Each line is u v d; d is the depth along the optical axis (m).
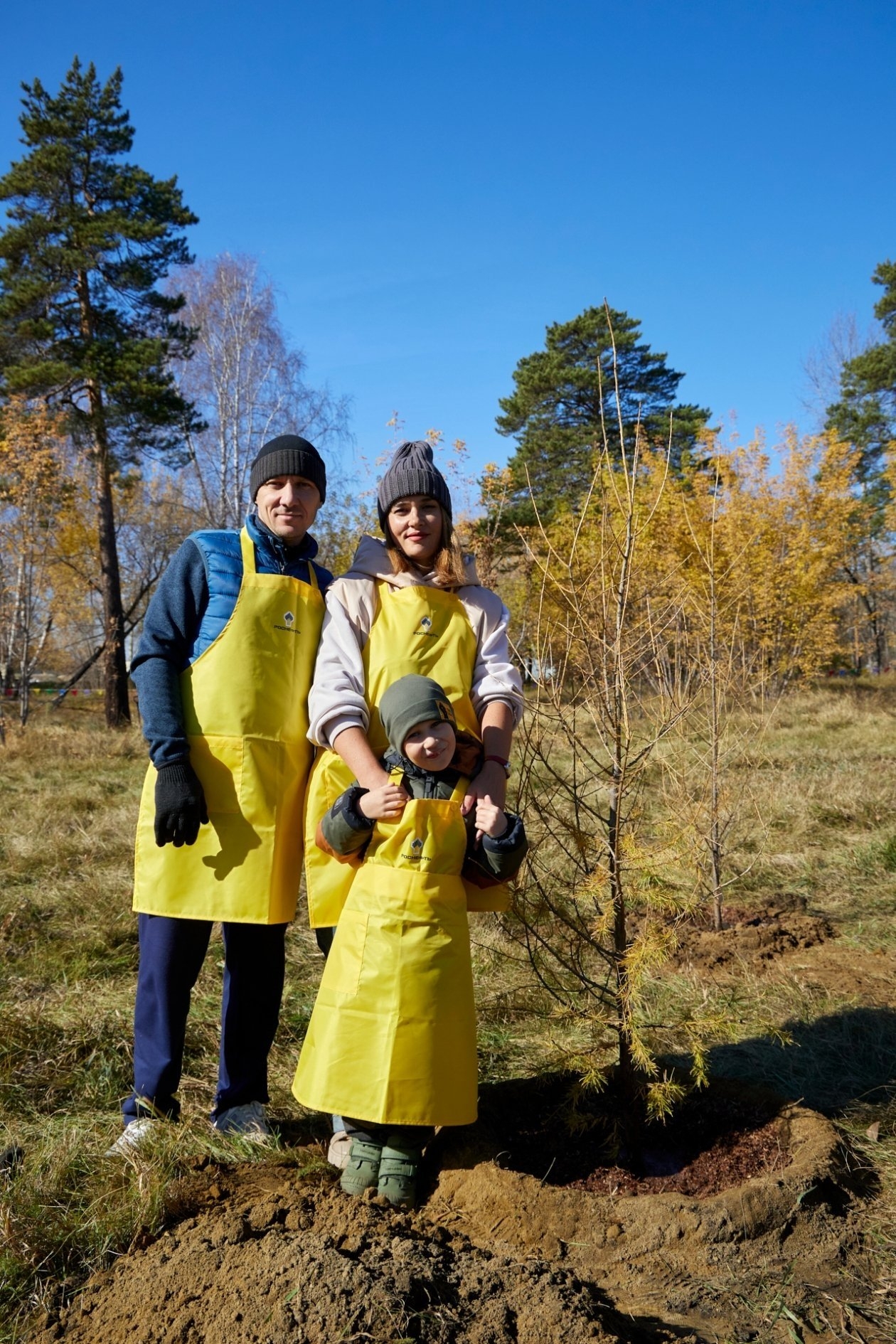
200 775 2.67
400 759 2.47
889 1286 2.17
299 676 2.78
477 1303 1.94
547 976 4.02
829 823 7.01
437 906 2.39
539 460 18.91
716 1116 2.85
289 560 2.90
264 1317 1.83
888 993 3.96
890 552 30.25
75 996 4.04
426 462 2.74
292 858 2.75
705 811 4.50
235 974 2.82
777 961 4.43
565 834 2.90
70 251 19.36
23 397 19.48
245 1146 2.73
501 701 2.63
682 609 3.76
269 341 26.48
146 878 2.69
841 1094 3.17
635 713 2.88
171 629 2.73
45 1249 2.24
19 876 6.05
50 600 28.98
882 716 14.14
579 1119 2.65
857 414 32.84
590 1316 1.90
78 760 12.41
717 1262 2.19
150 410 20.02
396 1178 2.39
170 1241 2.16
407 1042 2.33
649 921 2.87
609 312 2.94
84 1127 2.91
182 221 20.92
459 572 2.74
